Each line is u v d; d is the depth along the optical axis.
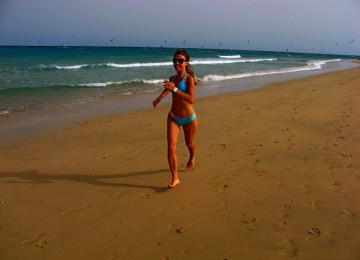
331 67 38.19
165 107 10.36
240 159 5.41
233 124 7.83
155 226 3.42
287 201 3.92
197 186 4.38
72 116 8.82
